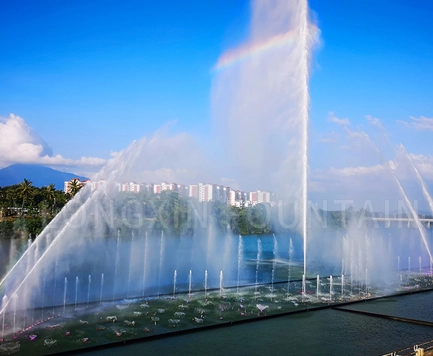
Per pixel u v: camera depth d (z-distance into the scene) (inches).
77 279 2357.3
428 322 1486.2
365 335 1364.4
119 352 1172.5
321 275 2468.0
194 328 1371.8
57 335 1278.3
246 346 1244.5
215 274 2551.7
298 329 1412.4
